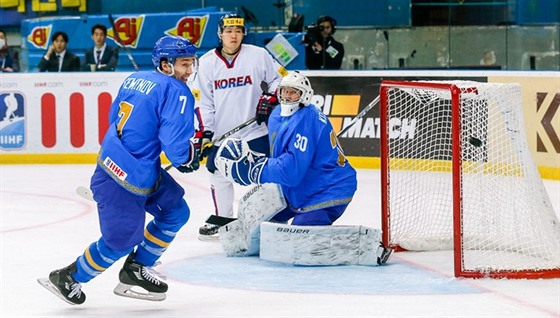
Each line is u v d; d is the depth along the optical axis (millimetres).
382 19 23984
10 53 24750
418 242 12711
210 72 13828
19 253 12828
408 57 23781
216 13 23781
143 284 9719
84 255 9594
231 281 11047
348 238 11773
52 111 22578
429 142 18141
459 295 10297
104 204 9422
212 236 13578
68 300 9695
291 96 11453
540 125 19516
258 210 12203
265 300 10133
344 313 9562
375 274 11352
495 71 19938
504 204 12180
